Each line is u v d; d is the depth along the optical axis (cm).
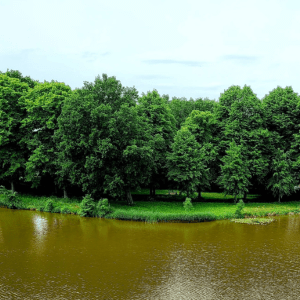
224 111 4994
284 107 4944
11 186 4712
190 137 4272
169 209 3978
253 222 3534
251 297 1738
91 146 3750
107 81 4225
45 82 4794
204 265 2203
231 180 4222
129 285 1872
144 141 3975
